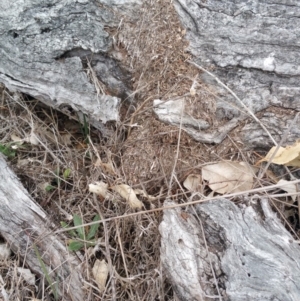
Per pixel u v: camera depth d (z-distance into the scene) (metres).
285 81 0.43
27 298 0.43
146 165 0.45
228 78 0.44
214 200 0.40
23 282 0.44
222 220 0.38
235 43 0.43
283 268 0.35
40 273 0.43
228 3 0.43
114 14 0.47
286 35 0.42
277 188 0.43
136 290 0.42
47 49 0.48
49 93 0.49
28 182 0.49
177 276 0.37
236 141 0.45
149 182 0.45
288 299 0.34
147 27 0.46
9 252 0.45
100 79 0.49
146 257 0.43
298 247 0.38
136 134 0.47
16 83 0.50
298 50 0.42
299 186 0.43
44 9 0.47
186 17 0.44
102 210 0.46
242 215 0.39
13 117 0.54
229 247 0.37
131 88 0.48
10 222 0.45
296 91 0.43
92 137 0.52
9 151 0.51
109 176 0.47
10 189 0.46
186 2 0.43
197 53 0.44
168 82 0.46
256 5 0.42
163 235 0.39
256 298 0.34
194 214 0.39
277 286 0.34
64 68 0.48
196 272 0.36
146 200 0.44
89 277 0.42
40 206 0.46
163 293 0.40
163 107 0.45
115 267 0.43
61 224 0.45
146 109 0.47
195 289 0.36
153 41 0.46
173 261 0.37
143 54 0.47
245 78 0.44
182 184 0.44
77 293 0.42
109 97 0.48
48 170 0.50
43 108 0.54
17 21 0.48
